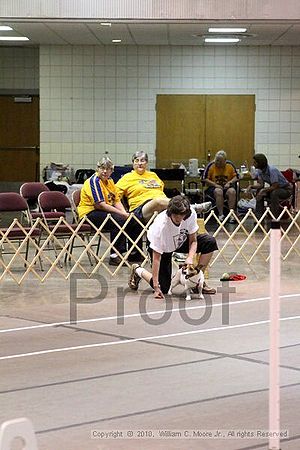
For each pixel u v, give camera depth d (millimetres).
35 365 6719
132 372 6508
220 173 18531
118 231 12117
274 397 4473
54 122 20906
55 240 11953
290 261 12805
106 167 12281
